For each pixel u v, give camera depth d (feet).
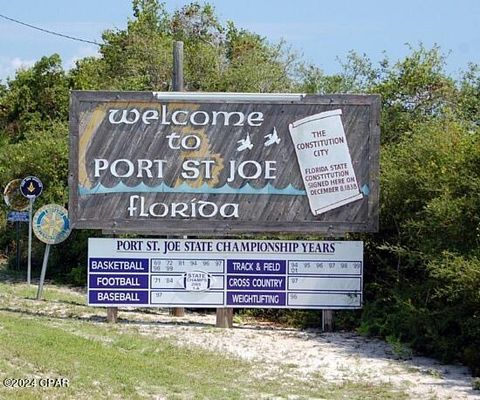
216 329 54.60
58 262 84.58
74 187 54.95
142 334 51.37
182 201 55.01
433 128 57.57
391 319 51.60
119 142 54.95
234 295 55.26
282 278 55.16
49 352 41.50
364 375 42.24
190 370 41.11
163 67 113.70
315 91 95.86
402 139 66.44
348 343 51.19
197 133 54.95
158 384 37.24
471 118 72.74
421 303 49.90
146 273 55.31
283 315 60.29
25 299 65.57
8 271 88.38
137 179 55.01
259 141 54.90
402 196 54.60
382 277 57.26
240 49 120.67
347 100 54.65
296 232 54.90
